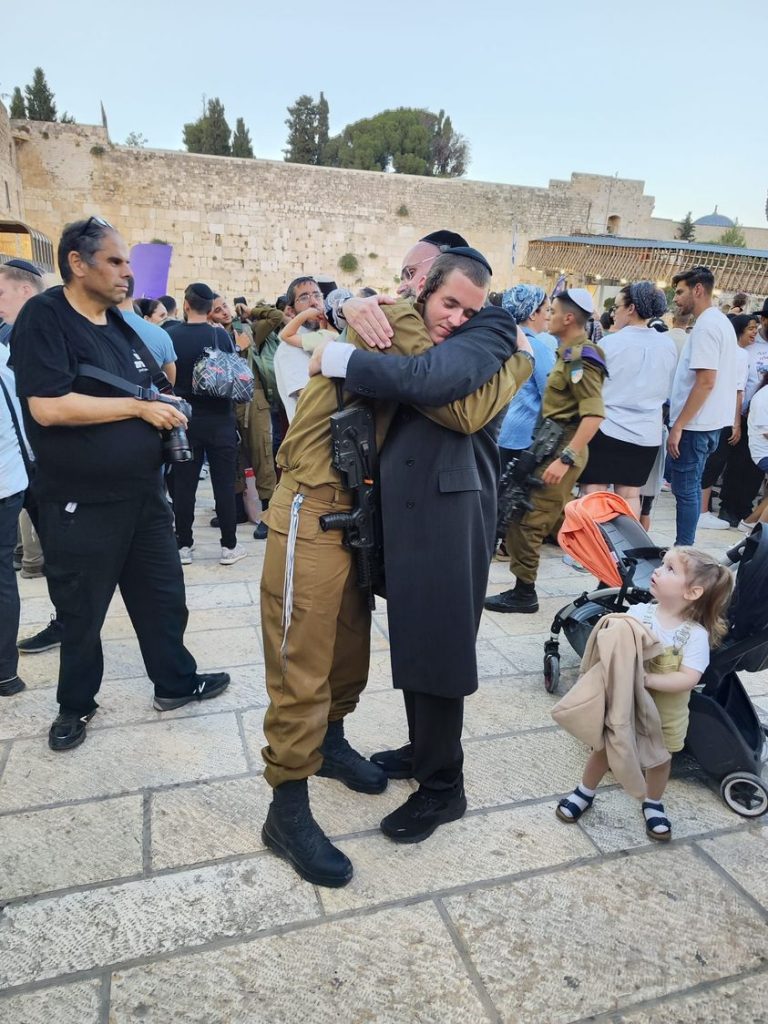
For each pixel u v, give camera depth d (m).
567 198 29.58
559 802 2.34
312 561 1.82
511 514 3.76
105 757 2.52
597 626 2.21
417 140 51.25
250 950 1.74
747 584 2.33
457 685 1.92
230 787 2.37
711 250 16.47
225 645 3.48
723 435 6.32
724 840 2.22
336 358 1.71
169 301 6.87
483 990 1.65
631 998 1.65
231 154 51.84
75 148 24.22
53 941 1.75
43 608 3.80
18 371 2.17
